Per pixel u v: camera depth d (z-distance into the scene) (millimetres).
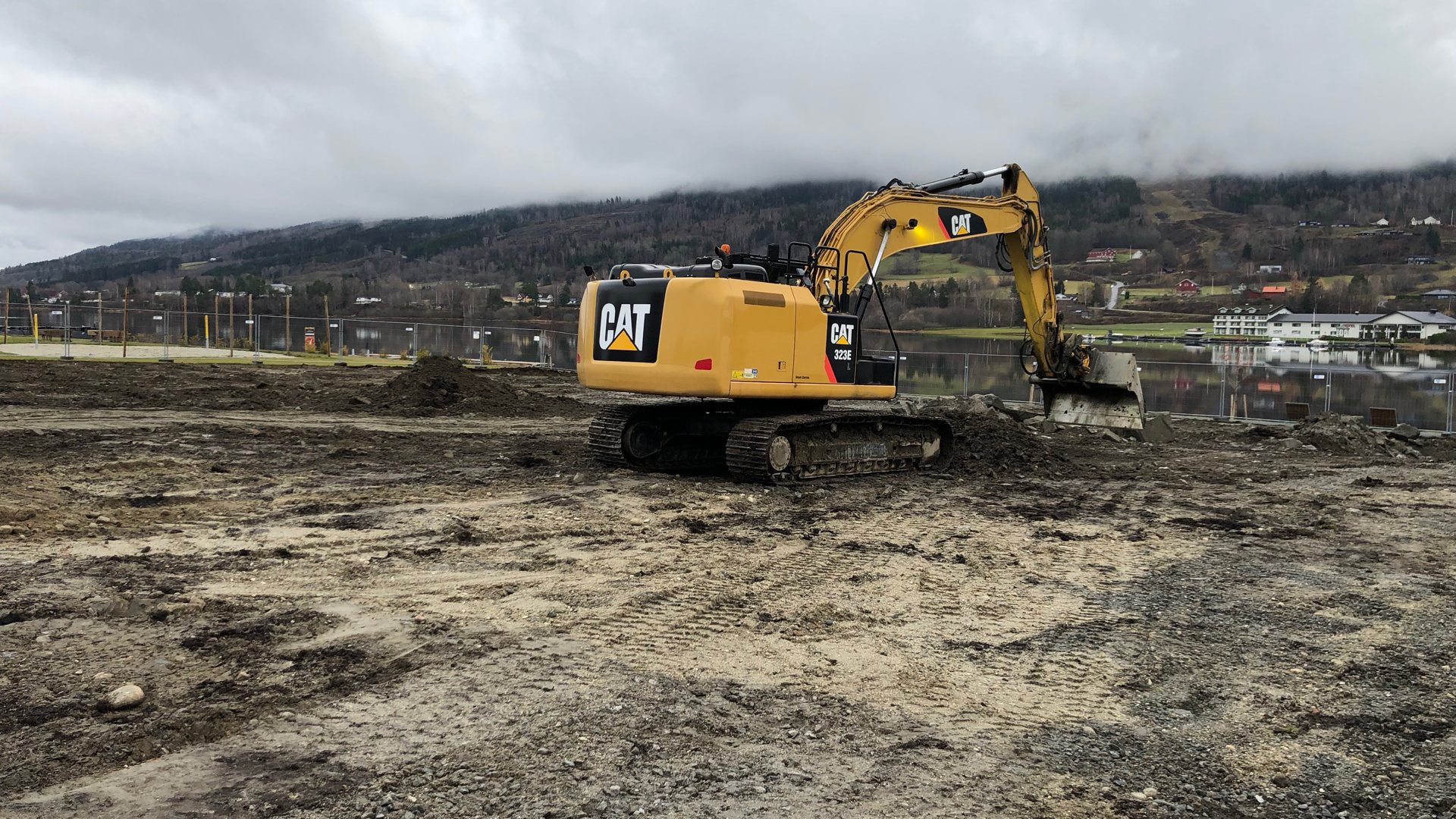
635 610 6922
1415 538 10172
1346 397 27453
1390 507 12008
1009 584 8016
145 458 12594
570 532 9242
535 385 27891
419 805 4113
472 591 7219
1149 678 5992
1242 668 6207
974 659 6227
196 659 5660
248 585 7145
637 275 12406
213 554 7984
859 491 11859
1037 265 16516
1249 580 8336
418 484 11516
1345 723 5352
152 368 25719
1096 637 6734
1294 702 5648
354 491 10883
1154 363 27891
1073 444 17422
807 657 6129
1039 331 16938
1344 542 9914
